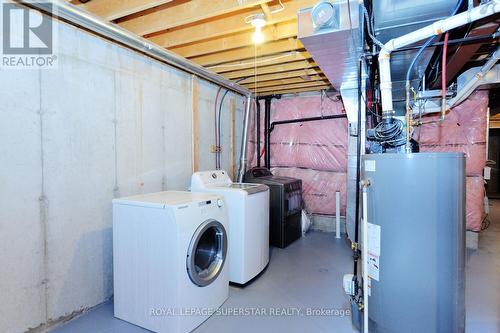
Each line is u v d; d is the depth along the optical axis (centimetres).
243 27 230
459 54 222
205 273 216
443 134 371
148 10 230
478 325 203
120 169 251
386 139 233
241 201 262
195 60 322
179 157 323
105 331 198
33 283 187
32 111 186
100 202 233
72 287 211
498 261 324
